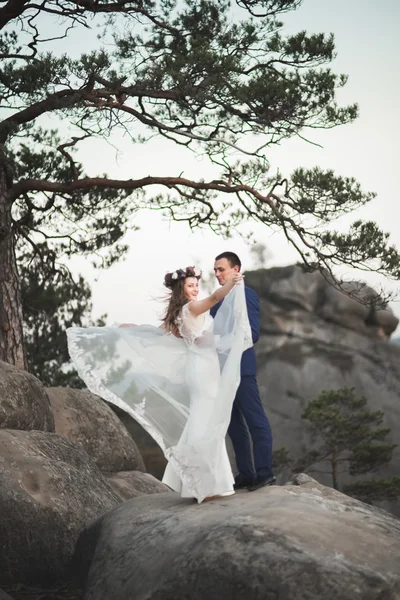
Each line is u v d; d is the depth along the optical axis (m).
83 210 17.39
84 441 11.53
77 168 16.14
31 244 17.83
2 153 13.66
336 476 26.05
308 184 14.99
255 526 5.36
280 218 15.30
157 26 14.49
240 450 6.61
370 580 4.96
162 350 6.56
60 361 21.56
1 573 7.33
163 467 28.38
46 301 20.42
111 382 6.58
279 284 33.53
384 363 32.44
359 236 15.26
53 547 7.49
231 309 6.55
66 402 12.01
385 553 5.28
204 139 14.82
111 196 16.83
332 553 5.14
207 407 6.27
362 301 16.50
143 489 11.29
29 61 13.99
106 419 12.23
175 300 6.47
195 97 13.92
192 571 5.21
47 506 7.62
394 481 24.44
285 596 4.92
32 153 16.22
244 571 5.07
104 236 18.08
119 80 13.84
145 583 5.42
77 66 13.30
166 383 6.50
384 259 15.25
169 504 6.44
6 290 14.28
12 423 9.27
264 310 33.50
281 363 32.22
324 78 13.96
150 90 14.23
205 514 5.85
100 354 6.66
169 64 13.73
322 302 33.59
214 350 6.43
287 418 31.09
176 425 6.38
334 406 26.39
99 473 9.21
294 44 14.10
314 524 5.48
